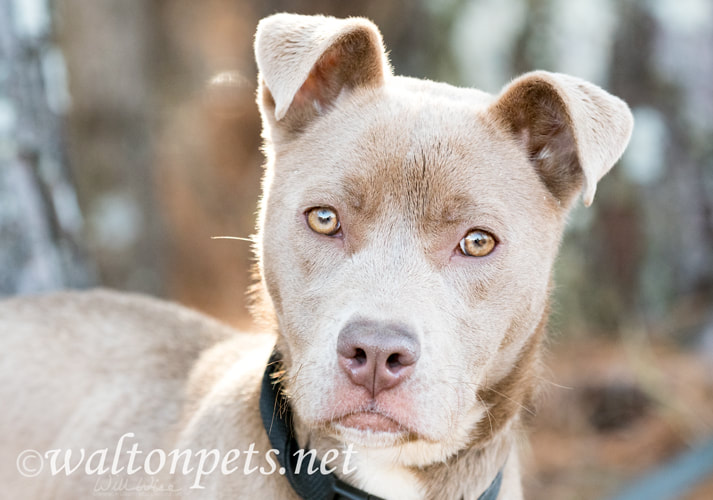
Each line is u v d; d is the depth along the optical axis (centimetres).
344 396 450
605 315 1179
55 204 759
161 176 1536
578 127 475
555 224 529
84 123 1189
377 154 488
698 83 1239
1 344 640
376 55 516
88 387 616
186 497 507
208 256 1511
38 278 745
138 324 649
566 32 1307
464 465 517
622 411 999
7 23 720
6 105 721
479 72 1359
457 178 484
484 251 491
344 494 502
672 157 1222
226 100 1712
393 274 469
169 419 580
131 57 1234
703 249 1210
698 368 1054
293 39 497
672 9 1247
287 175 516
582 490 875
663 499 806
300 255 493
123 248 1157
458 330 480
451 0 1382
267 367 505
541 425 978
